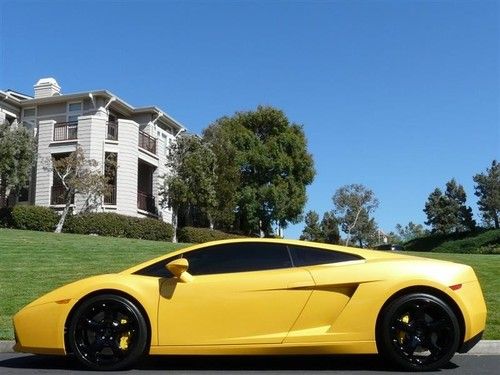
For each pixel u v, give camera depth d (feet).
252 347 17.93
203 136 112.06
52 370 18.88
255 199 129.90
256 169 132.46
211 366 19.47
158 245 60.95
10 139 88.07
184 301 18.19
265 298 18.17
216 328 18.06
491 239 134.62
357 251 19.43
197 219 116.98
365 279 18.24
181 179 97.14
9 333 23.98
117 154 98.32
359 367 19.15
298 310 18.12
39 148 99.35
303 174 138.10
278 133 136.87
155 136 113.60
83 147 96.43
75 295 18.48
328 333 17.94
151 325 18.13
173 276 18.79
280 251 19.08
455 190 165.78
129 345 18.21
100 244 58.80
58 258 46.42
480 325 18.37
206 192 99.55
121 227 87.51
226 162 111.65
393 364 19.29
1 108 102.94
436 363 17.97
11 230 70.03
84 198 93.86
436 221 165.07
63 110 105.40
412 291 18.30
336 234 180.34
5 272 39.19
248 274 18.60
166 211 111.96
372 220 178.50
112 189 96.27
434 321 18.16
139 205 104.47
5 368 19.47
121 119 104.78
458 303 18.10
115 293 18.51
